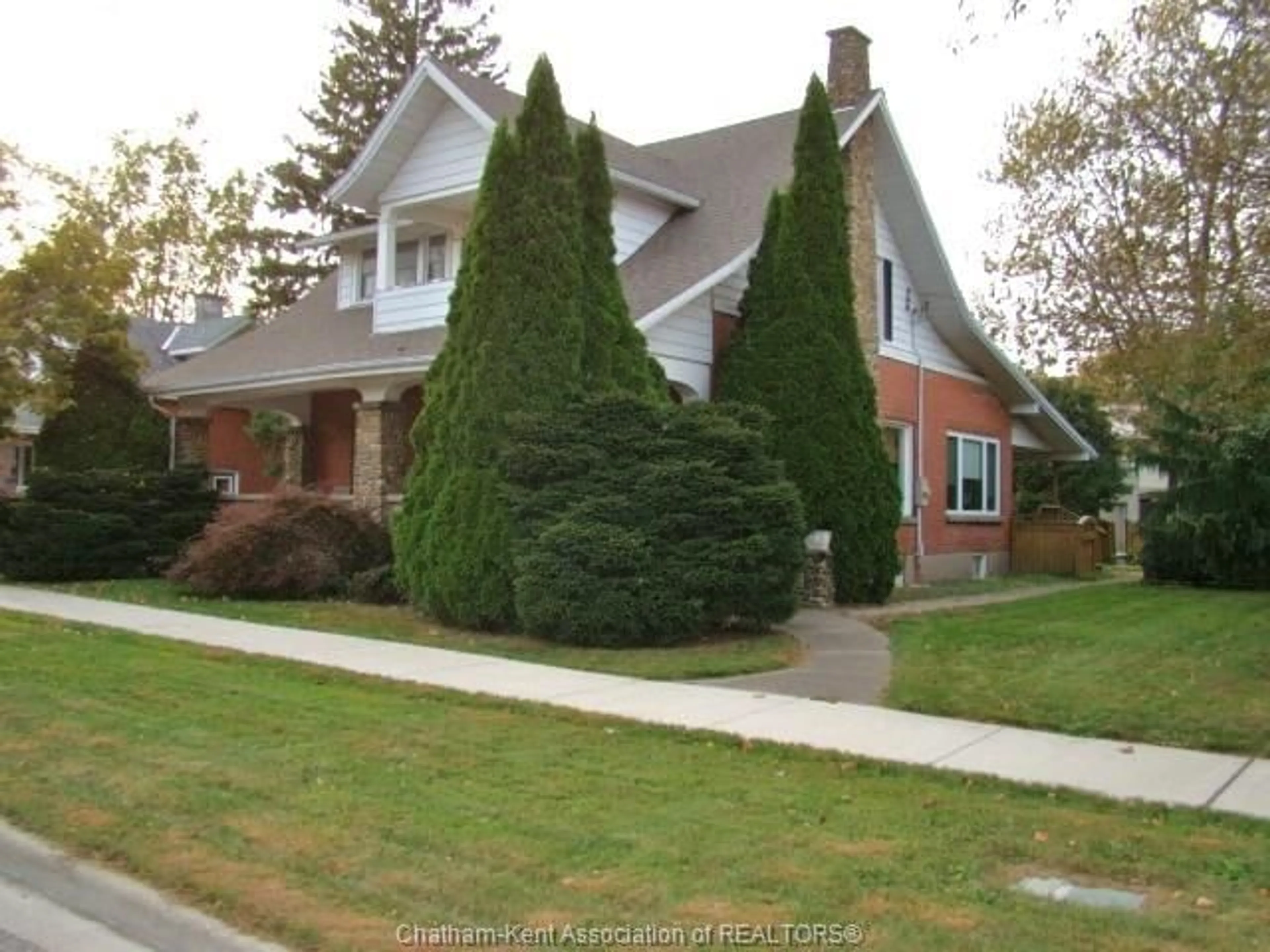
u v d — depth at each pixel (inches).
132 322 1139.9
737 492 473.1
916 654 429.4
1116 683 369.7
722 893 181.9
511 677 382.6
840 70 789.9
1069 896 186.1
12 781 250.2
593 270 527.5
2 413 756.6
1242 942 165.9
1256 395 560.4
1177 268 427.8
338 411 856.9
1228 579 776.3
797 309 622.8
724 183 748.0
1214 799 244.1
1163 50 420.2
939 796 244.5
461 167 691.4
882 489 634.8
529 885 185.6
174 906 184.2
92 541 693.3
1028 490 1387.8
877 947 161.6
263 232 1578.5
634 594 448.8
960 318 821.9
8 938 182.9
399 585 544.7
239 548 588.4
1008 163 757.3
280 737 288.5
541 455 474.9
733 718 321.1
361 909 177.6
